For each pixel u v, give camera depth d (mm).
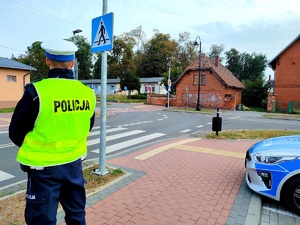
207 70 32906
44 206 2004
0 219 3340
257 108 35125
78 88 2238
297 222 3555
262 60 81562
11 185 4867
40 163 2000
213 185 4648
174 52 68438
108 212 3582
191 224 3289
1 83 22969
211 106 32875
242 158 6660
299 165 3697
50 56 2137
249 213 3594
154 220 3379
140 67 69938
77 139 2207
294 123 17109
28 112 1929
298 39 27984
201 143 8805
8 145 8633
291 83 28703
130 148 8500
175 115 22062
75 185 2225
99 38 4793
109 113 22406
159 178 5008
